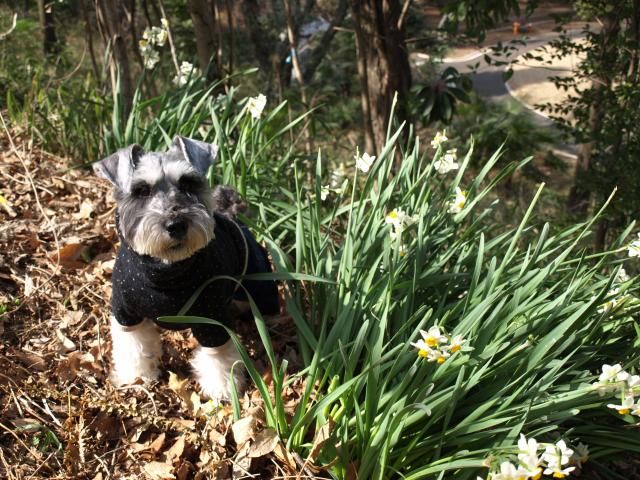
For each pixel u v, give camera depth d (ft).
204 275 2.54
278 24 9.09
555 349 2.65
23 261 3.43
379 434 2.35
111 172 2.65
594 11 5.83
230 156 3.66
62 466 2.46
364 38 5.57
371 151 5.82
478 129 8.95
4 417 2.58
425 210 3.09
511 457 2.17
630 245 2.79
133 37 5.47
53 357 2.94
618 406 2.27
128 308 2.65
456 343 2.27
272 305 3.10
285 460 2.49
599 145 6.07
